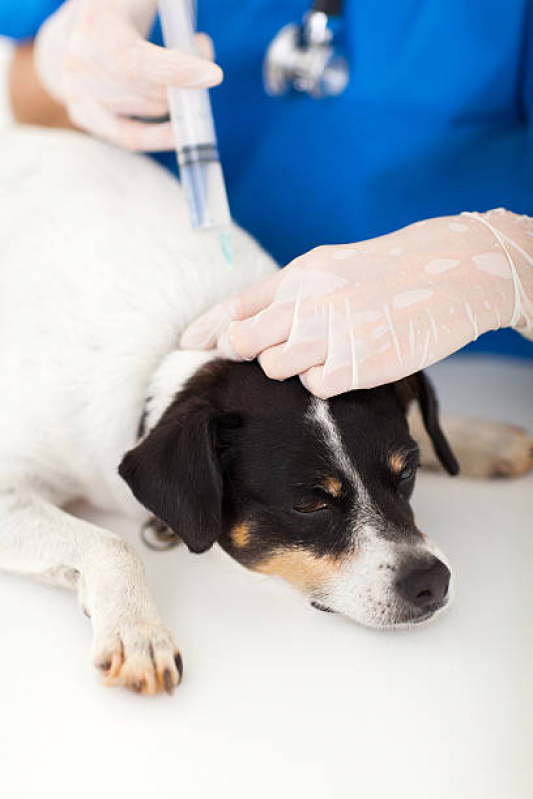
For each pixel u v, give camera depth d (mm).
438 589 1415
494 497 1812
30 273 1856
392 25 2316
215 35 2525
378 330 1466
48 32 2488
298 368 1474
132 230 1858
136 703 1297
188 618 1478
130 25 1941
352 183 2379
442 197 2324
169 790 1150
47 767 1191
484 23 2230
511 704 1274
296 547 1507
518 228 1666
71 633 1448
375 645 1416
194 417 1481
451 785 1141
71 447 1725
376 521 1477
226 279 1796
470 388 2271
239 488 1523
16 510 1630
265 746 1214
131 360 1700
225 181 2697
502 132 2303
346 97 2426
